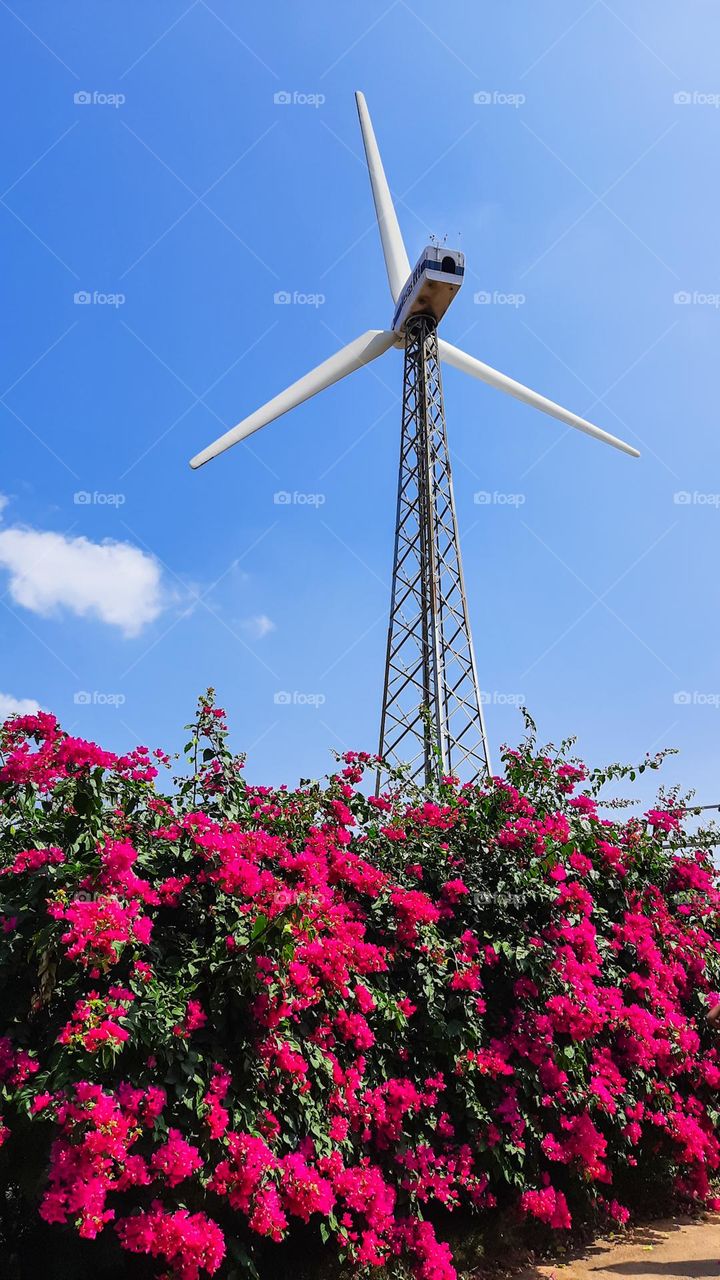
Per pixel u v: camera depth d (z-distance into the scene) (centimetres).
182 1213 371
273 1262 457
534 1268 530
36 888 409
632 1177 649
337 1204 468
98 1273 402
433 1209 554
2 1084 378
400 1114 495
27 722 488
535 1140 550
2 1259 395
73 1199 341
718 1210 669
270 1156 392
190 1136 388
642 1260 544
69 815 443
